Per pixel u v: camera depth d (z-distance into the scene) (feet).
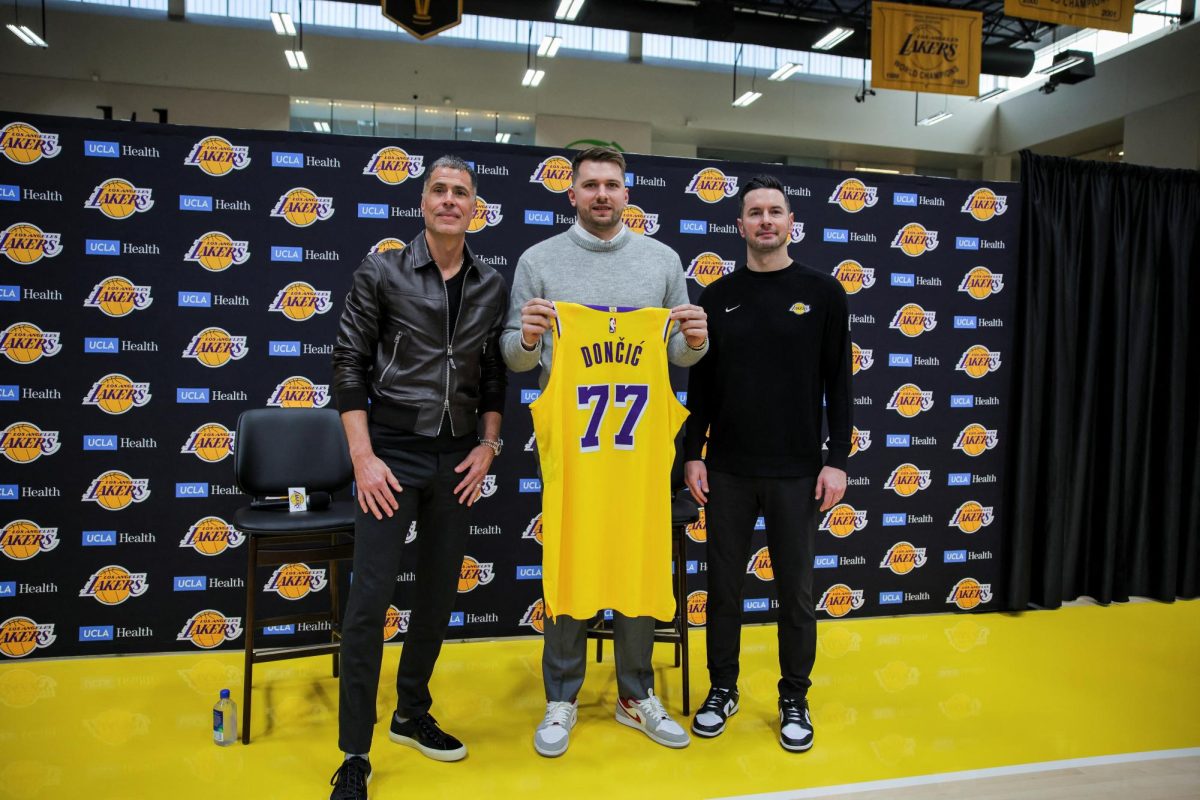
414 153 9.18
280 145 8.94
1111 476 11.20
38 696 7.68
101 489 8.76
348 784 5.69
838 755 6.66
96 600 8.80
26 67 25.07
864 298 10.39
